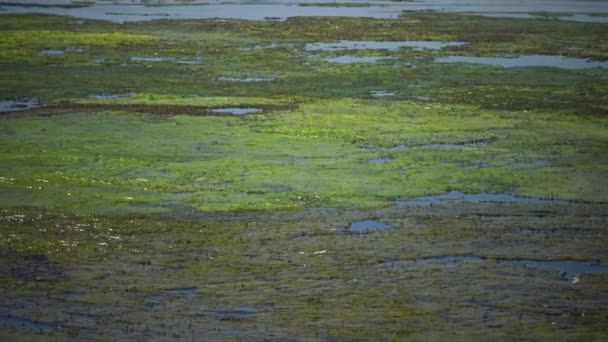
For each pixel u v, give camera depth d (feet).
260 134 358.84
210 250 231.91
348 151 335.88
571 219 260.21
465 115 401.90
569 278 213.25
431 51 599.57
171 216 259.80
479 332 182.91
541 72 519.19
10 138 343.87
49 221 253.44
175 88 460.55
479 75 506.48
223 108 411.13
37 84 463.83
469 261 224.33
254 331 183.62
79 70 509.76
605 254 230.27
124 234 243.81
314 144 345.31
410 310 193.98
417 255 228.22
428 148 342.64
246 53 583.17
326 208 268.82
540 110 415.44
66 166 308.60
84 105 411.34
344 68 525.34
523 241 239.91
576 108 421.18
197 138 350.64
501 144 350.23
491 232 247.29
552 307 195.72
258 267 219.61
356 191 286.05
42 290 204.64
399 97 442.91
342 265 220.84
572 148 345.31
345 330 183.73
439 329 184.24
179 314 192.03
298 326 185.88
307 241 238.89
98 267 219.82
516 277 213.25
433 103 428.15
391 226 252.21
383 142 350.43
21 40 617.21
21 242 236.02
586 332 183.21
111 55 566.77
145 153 327.26
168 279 211.61
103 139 346.13
